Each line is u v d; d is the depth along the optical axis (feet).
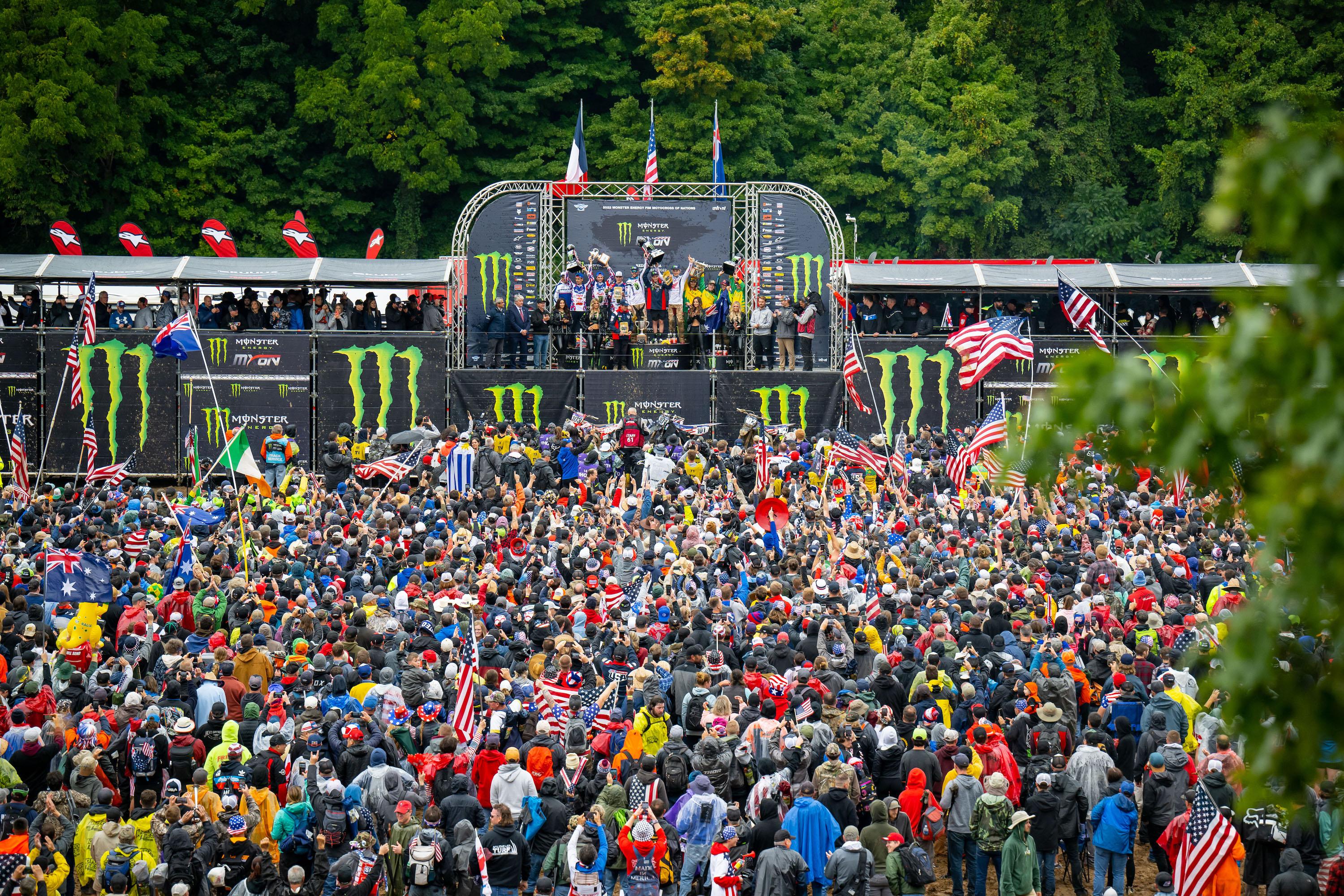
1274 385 33.73
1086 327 306.55
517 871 119.44
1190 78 434.30
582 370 315.99
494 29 405.18
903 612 158.10
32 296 317.83
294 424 309.01
